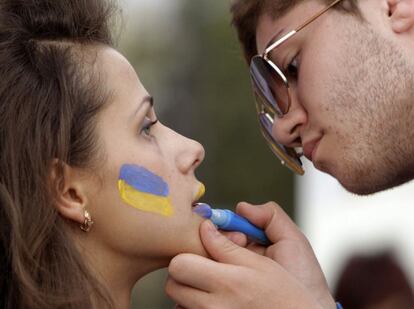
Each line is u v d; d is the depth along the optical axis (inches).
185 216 116.7
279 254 131.9
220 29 456.4
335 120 134.5
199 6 479.5
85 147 110.8
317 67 134.4
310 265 132.8
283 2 135.5
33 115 109.9
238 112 456.1
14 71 110.8
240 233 127.6
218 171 454.9
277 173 454.0
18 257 107.3
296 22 135.3
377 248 186.4
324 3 134.0
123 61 116.6
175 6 487.2
